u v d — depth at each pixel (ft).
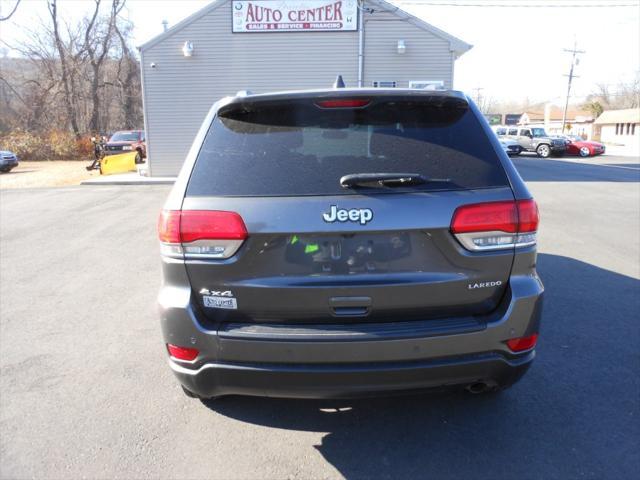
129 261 22.82
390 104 8.83
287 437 9.62
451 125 8.75
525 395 10.94
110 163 65.67
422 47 55.57
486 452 9.10
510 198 8.25
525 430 9.71
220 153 8.58
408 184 8.09
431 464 8.80
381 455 9.06
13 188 51.67
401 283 8.09
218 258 8.15
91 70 136.67
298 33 55.62
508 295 8.38
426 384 8.29
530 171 65.41
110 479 8.54
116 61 143.64
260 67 56.39
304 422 10.09
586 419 10.04
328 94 8.63
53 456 9.12
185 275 8.34
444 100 8.80
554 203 37.04
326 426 9.95
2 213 36.14
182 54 56.24
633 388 11.18
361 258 8.10
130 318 15.89
